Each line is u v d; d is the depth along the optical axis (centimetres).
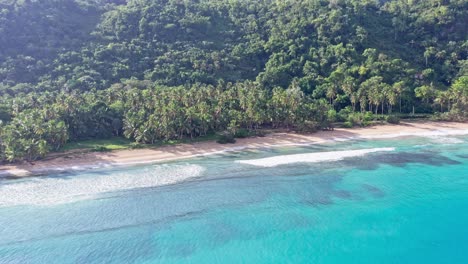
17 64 13912
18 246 5416
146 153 9981
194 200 6919
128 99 11875
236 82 14288
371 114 13288
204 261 5009
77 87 13400
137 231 5816
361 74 14662
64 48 15200
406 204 6538
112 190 7462
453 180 7600
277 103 12162
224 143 10950
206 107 11394
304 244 5369
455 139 10994
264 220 6088
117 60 15288
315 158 9344
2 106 10944
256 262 4975
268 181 7806
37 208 6650
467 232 5619
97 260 5069
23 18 15700
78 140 10819
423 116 13612
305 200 6812
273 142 11069
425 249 5206
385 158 9212
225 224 5991
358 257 5047
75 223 6081
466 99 13025
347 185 7462
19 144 9062
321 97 14350
